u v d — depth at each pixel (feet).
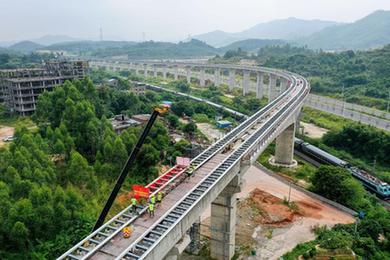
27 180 153.58
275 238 163.32
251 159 156.66
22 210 137.39
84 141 214.69
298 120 330.34
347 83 496.64
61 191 150.20
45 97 249.75
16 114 345.10
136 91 451.53
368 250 147.74
